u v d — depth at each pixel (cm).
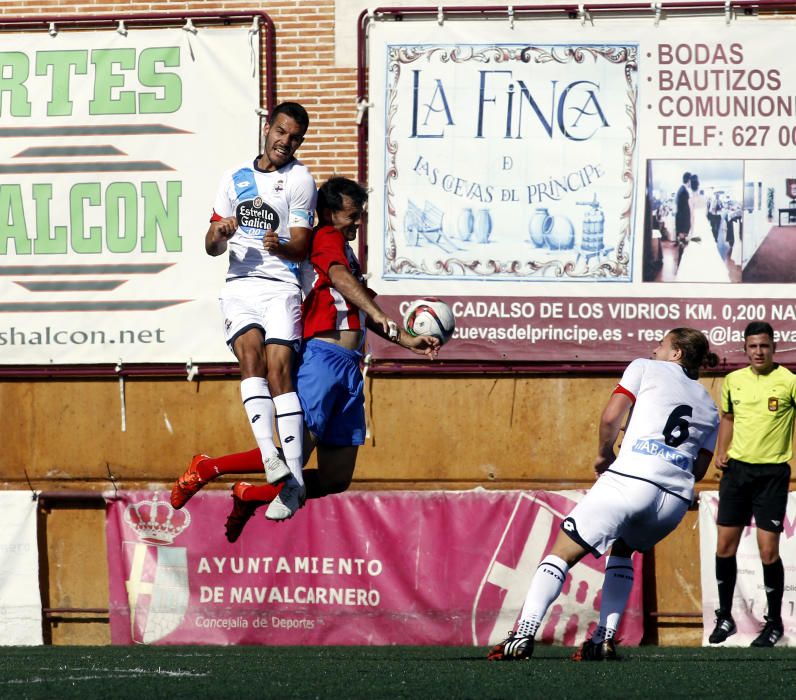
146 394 3934
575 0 3869
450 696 1558
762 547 3300
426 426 3850
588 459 3803
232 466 2219
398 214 3844
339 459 2283
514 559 3584
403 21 3891
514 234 3816
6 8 4028
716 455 3647
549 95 3828
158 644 3641
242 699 1539
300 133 2192
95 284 3922
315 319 2212
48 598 3866
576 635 3512
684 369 2266
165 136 3925
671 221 3784
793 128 3778
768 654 2888
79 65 3959
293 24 3966
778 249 3769
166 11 3991
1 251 3953
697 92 3797
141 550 3688
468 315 3819
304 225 2184
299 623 3609
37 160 3950
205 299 3897
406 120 3853
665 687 1683
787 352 3747
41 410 3962
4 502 3800
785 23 3791
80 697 1575
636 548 2242
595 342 3791
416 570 3603
